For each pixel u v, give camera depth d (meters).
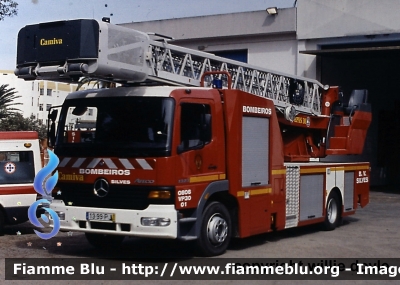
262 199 10.10
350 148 14.24
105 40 8.27
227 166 9.26
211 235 9.02
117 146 8.51
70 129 9.06
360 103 14.66
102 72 8.34
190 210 8.66
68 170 8.88
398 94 26.98
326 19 20.56
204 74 10.13
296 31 21.06
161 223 8.13
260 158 10.11
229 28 22.34
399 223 13.99
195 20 23.03
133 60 8.80
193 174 8.58
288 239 11.25
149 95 8.55
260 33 21.70
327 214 12.48
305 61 21.09
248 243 10.68
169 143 8.27
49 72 8.39
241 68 11.63
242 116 9.61
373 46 20.50
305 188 11.66
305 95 13.68
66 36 8.23
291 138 13.61
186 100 8.60
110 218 8.41
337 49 19.77
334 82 22.09
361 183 14.09
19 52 8.73
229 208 9.60
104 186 8.55
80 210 8.67
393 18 19.59
